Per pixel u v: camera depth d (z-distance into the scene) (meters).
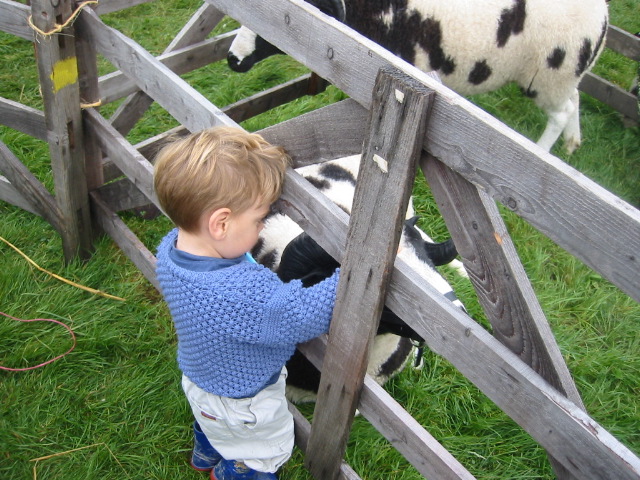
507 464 2.68
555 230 1.29
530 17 3.90
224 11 1.95
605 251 1.22
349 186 2.85
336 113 1.69
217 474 2.37
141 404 2.71
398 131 1.46
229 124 2.07
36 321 2.95
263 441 2.09
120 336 2.95
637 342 3.26
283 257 2.07
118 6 2.78
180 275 1.75
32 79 4.57
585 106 4.95
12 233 3.33
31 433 2.57
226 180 1.63
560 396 1.46
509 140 1.29
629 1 6.17
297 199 1.88
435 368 2.97
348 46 1.55
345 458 2.61
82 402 2.70
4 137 3.86
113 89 3.34
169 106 2.40
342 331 1.89
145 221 3.56
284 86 3.99
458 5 3.83
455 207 1.52
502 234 1.49
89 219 3.20
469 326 1.58
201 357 1.86
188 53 3.77
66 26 2.60
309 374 2.62
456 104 1.36
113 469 2.51
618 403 2.94
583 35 3.91
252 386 1.91
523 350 1.59
